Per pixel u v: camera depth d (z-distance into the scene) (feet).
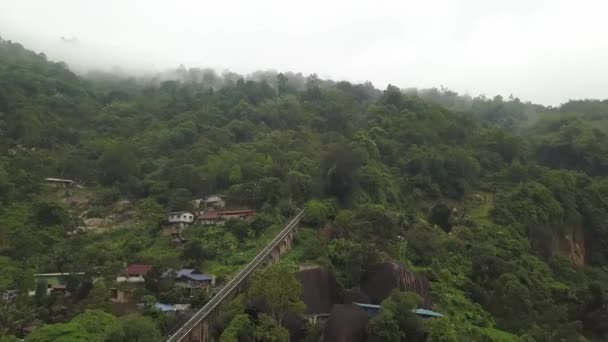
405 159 465.06
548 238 402.11
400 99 584.40
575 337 289.94
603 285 360.89
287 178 369.91
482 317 282.36
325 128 548.72
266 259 273.33
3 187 377.71
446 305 278.05
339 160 372.99
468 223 388.16
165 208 380.58
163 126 527.81
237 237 323.37
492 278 321.73
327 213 329.93
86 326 210.18
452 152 479.00
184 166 417.08
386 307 221.25
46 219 356.38
